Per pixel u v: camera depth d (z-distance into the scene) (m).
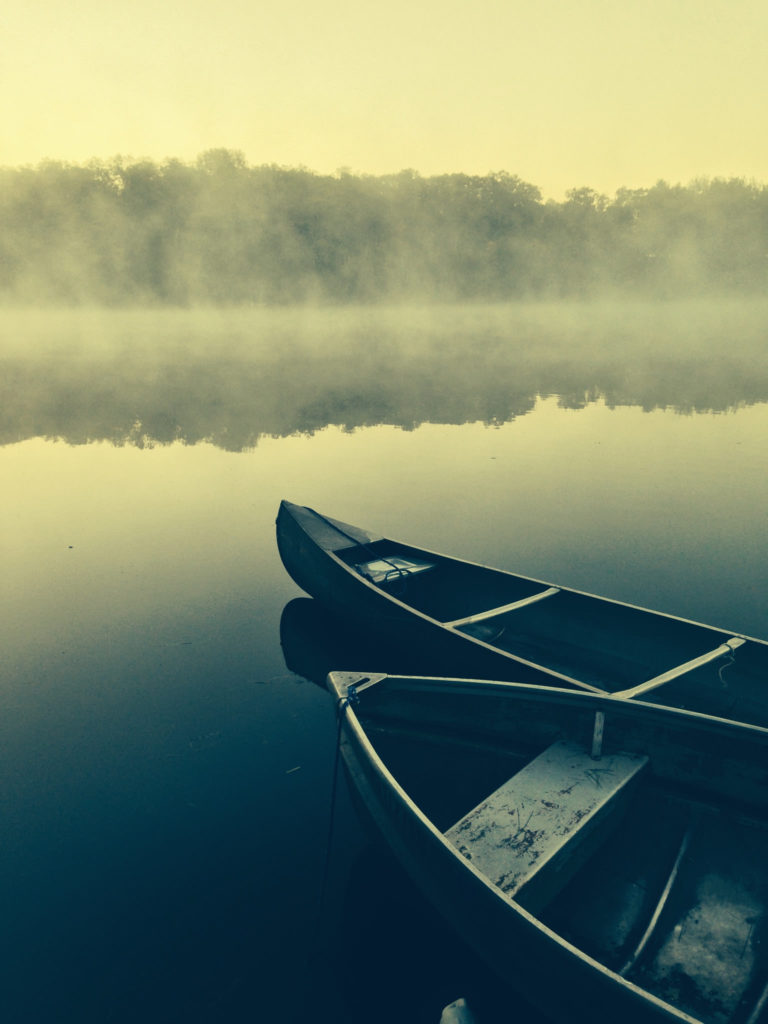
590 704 4.18
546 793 3.75
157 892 3.96
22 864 4.16
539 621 6.65
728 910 3.44
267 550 9.81
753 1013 2.94
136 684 6.34
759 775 3.79
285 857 4.24
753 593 7.93
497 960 2.79
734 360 30.95
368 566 7.52
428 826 3.06
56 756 5.25
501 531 10.15
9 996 3.32
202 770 5.08
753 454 13.98
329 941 3.61
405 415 19.75
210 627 7.55
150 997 3.31
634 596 7.91
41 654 6.90
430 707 4.48
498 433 16.97
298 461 14.71
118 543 10.05
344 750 4.14
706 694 5.44
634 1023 2.29
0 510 11.56
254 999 3.29
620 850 3.83
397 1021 3.16
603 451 14.77
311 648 7.06
